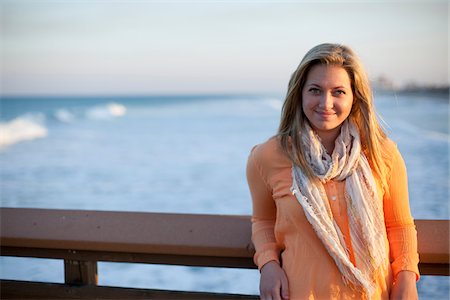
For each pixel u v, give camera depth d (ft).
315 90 5.60
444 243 5.80
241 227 6.14
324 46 5.66
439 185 29.99
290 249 5.74
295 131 5.78
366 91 5.68
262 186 6.04
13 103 160.56
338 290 5.43
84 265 6.35
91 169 45.75
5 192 35.78
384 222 5.77
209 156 52.13
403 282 5.48
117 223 6.21
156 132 83.05
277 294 5.55
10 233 6.22
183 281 16.67
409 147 46.78
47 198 33.42
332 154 5.65
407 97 99.09
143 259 6.22
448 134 55.01
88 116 121.29
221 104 149.79
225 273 17.29
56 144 69.00
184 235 6.01
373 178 5.55
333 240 5.35
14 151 61.77
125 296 6.11
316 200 5.47
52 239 6.12
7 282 6.42
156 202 31.19
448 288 13.53
